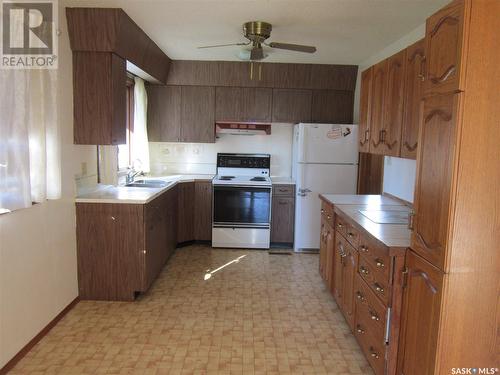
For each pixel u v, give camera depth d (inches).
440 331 65.8
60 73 115.5
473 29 60.3
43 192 101.3
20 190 90.2
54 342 105.1
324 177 189.2
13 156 87.8
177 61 191.3
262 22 124.9
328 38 144.6
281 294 141.6
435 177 68.5
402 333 80.6
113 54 123.6
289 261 179.2
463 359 66.6
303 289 146.6
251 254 188.5
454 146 62.2
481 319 65.7
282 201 196.4
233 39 149.9
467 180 62.6
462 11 60.6
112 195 133.6
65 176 120.6
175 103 199.2
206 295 139.2
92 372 92.3
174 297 136.7
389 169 148.3
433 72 70.1
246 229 194.9
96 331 111.7
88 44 120.4
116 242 129.8
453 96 62.7
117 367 94.6
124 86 135.3
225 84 197.0
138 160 191.9
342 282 120.8
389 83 116.0
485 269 64.7
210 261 176.7
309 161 188.4
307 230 192.1
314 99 200.2
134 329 113.4
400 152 106.9
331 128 187.0
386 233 91.1
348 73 195.2
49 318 111.3
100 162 146.7
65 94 119.0
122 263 130.6
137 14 120.3
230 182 191.9
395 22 124.2
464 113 61.4
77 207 127.7
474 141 62.0
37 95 97.7
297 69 193.8
